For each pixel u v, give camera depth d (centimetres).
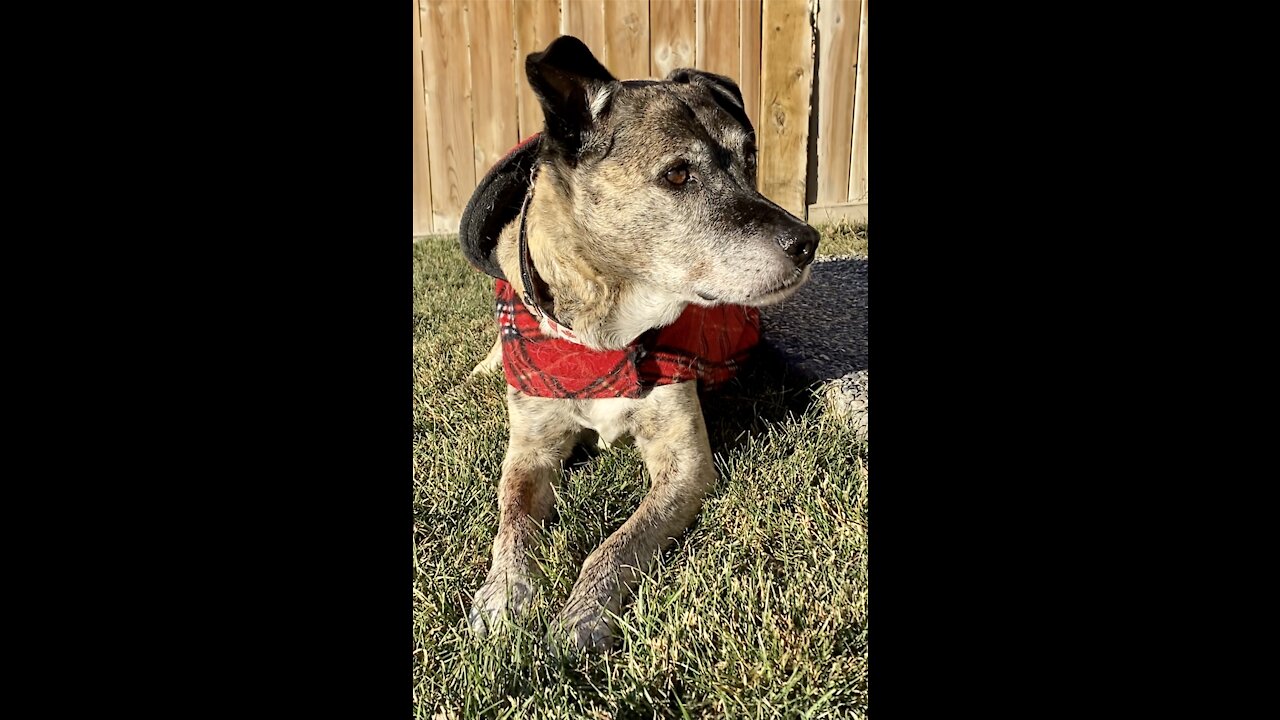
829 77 290
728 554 139
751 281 146
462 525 150
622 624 123
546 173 152
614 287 153
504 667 116
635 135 149
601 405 156
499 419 177
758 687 110
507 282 163
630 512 154
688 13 286
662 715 109
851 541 136
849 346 197
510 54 295
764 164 294
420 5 294
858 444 160
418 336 220
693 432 156
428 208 311
